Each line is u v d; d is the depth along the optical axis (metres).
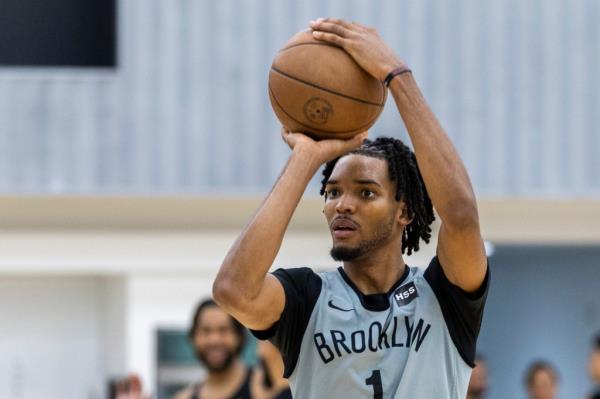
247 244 7.44
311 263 24.53
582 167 23.31
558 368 33.59
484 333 36.31
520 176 23.27
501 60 23.23
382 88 8.10
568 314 33.09
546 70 23.27
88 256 24.36
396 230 7.95
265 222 7.49
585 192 23.31
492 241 26.36
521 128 23.25
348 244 7.77
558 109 23.30
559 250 32.75
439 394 7.64
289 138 7.93
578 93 23.30
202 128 22.92
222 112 22.97
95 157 22.88
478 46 23.17
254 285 7.42
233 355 15.66
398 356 7.63
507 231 25.55
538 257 34.16
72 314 25.38
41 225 24.14
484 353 36.28
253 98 22.98
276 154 23.03
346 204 7.77
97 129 22.89
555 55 23.25
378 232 7.80
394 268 7.93
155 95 22.94
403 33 23.06
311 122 7.94
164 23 22.91
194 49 22.92
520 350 35.19
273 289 7.59
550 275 33.78
